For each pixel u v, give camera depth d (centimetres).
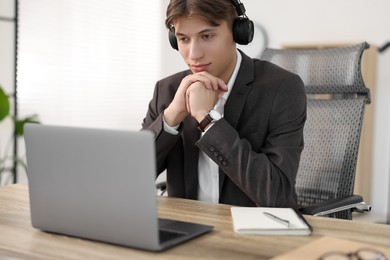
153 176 92
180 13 139
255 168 136
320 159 178
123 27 512
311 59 189
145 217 94
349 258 86
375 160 420
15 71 371
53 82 463
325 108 183
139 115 535
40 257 93
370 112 399
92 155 97
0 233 108
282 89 153
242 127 153
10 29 433
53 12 459
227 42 147
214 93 145
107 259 91
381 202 419
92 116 493
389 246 100
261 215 119
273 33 451
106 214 98
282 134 149
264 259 92
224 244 100
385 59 407
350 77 179
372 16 411
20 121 358
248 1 459
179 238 101
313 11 433
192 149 157
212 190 156
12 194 148
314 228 112
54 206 104
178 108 146
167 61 533
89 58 488
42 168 104
